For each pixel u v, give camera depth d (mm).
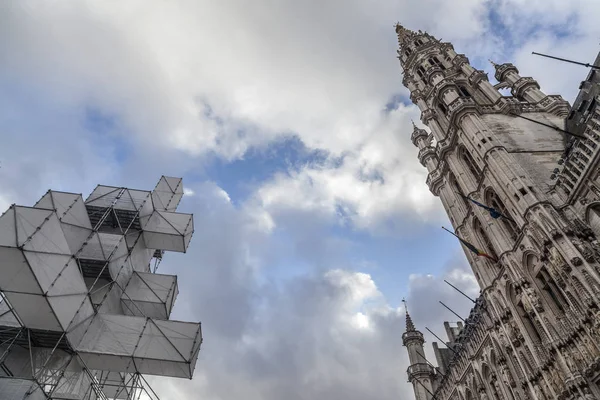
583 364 24281
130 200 37531
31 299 23266
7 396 21000
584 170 26109
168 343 27844
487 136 36219
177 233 38000
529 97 47750
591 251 24469
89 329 27109
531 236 29203
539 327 28875
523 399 30938
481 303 38438
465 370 42500
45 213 25188
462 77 51625
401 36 67688
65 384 26234
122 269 33312
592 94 29234
